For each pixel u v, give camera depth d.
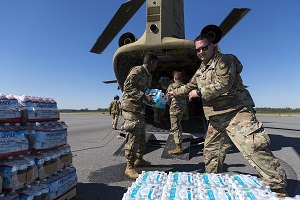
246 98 2.60
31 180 2.09
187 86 3.02
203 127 6.48
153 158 4.95
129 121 3.58
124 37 6.21
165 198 1.39
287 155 5.13
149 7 5.73
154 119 7.19
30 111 2.23
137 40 6.05
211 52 2.66
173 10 6.46
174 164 4.46
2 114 1.96
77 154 5.44
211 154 2.81
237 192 1.48
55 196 2.34
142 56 6.43
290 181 3.35
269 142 2.30
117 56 6.17
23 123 2.23
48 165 2.29
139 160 4.25
